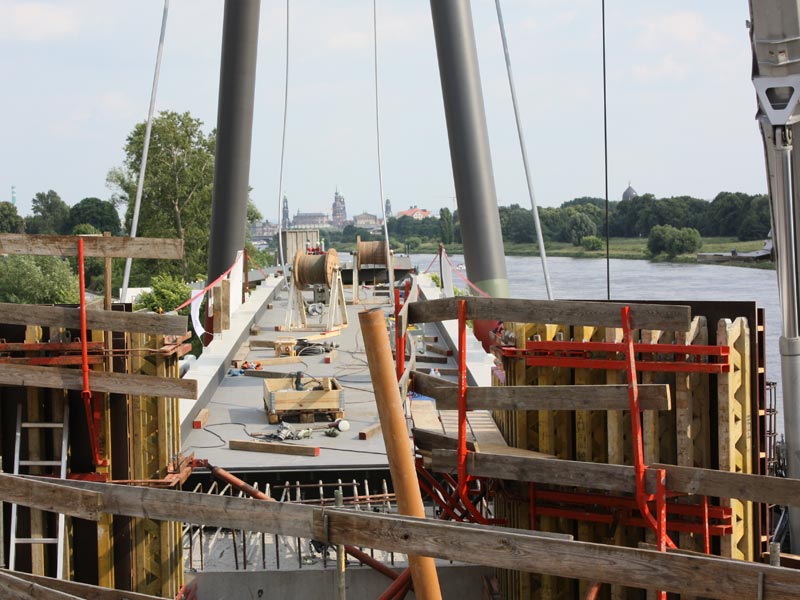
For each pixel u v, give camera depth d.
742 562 5.90
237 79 29.38
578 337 10.11
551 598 10.23
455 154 24.50
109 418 10.27
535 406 8.78
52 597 7.20
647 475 8.37
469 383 17.72
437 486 10.67
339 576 6.86
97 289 79.44
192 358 19.61
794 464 10.60
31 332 10.12
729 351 9.27
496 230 24.61
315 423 15.77
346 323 25.42
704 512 9.26
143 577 10.39
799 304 10.63
